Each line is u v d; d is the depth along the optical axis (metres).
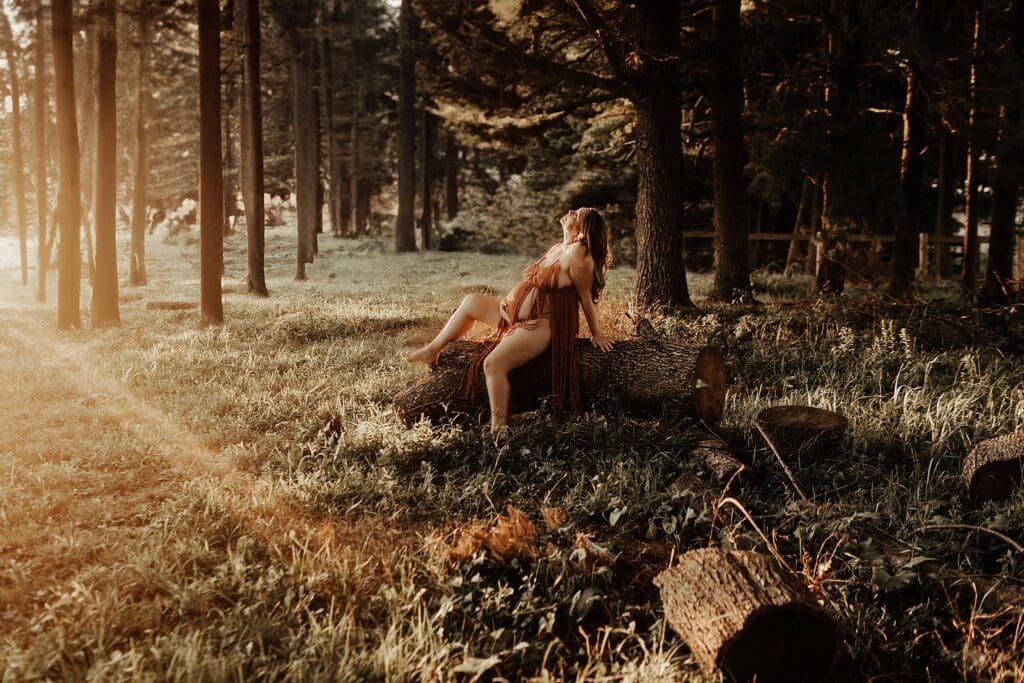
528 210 29.00
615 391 5.23
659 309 11.01
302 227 22.55
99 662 2.38
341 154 39.66
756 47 14.33
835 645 2.56
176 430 5.29
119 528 3.60
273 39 31.30
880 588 3.12
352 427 5.34
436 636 2.74
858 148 12.88
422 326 10.87
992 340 8.30
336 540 3.59
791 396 6.34
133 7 12.95
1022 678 2.64
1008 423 5.48
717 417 5.33
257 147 17.27
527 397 5.40
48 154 28.58
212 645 2.60
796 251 20.00
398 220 31.58
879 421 5.33
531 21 11.58
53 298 17.91
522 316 5.27
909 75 12.47
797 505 3.93
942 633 3.01
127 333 10.20
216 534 3.53
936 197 23.20
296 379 7.10
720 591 2.65
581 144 22.77
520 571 3.30
